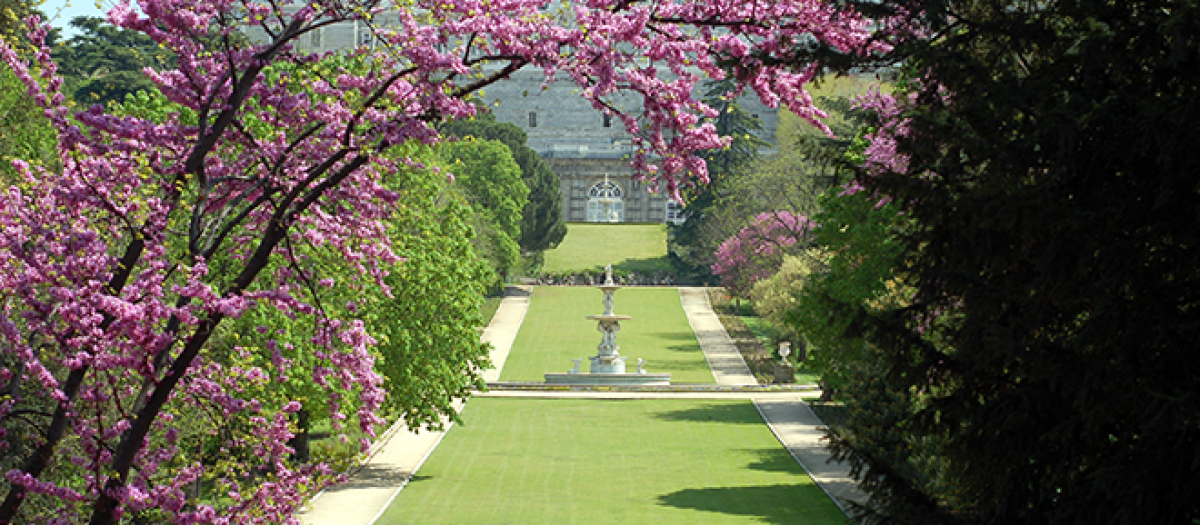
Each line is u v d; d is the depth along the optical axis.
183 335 12.14
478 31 11.75
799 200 77.06
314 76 13.20
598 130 152.38
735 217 87.25
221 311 11.84
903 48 13.66
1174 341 11.84
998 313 13.30
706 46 12.73
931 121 13.75
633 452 44.00
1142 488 11.30
